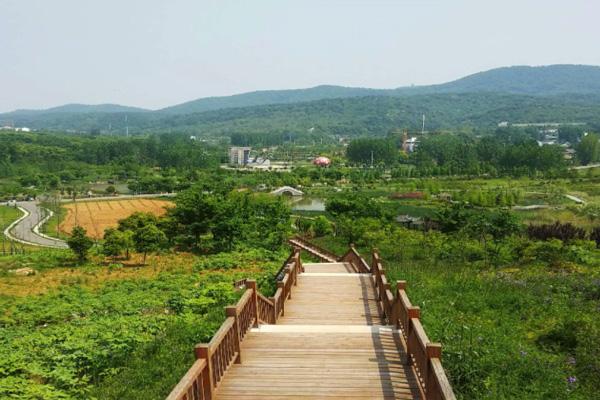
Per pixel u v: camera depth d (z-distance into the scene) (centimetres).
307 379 674
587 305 1243
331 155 17975
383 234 2834
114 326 1365
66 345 1158
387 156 14562
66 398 899
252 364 726
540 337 1027
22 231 6156
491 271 1702
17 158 13125
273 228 3722
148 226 3416
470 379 771
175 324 1309
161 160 14050
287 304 1195
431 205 6850
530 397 736
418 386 651
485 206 6150
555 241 2003
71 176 11456
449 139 15762
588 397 750
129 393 878
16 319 1816
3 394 904
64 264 3350
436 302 1299
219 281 2312
